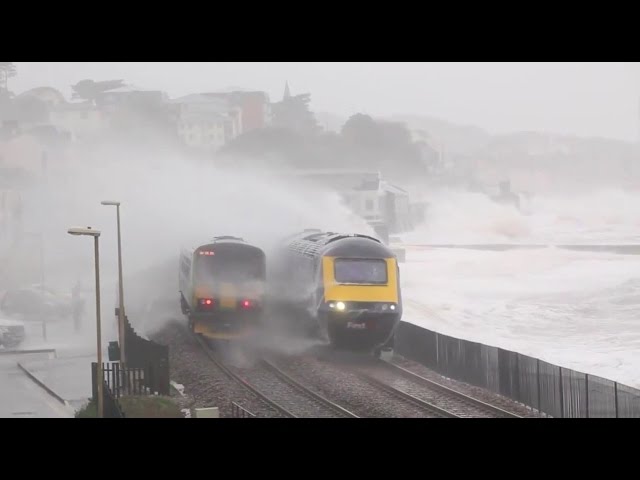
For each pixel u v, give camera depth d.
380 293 128.50
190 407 107.38
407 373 121.19
